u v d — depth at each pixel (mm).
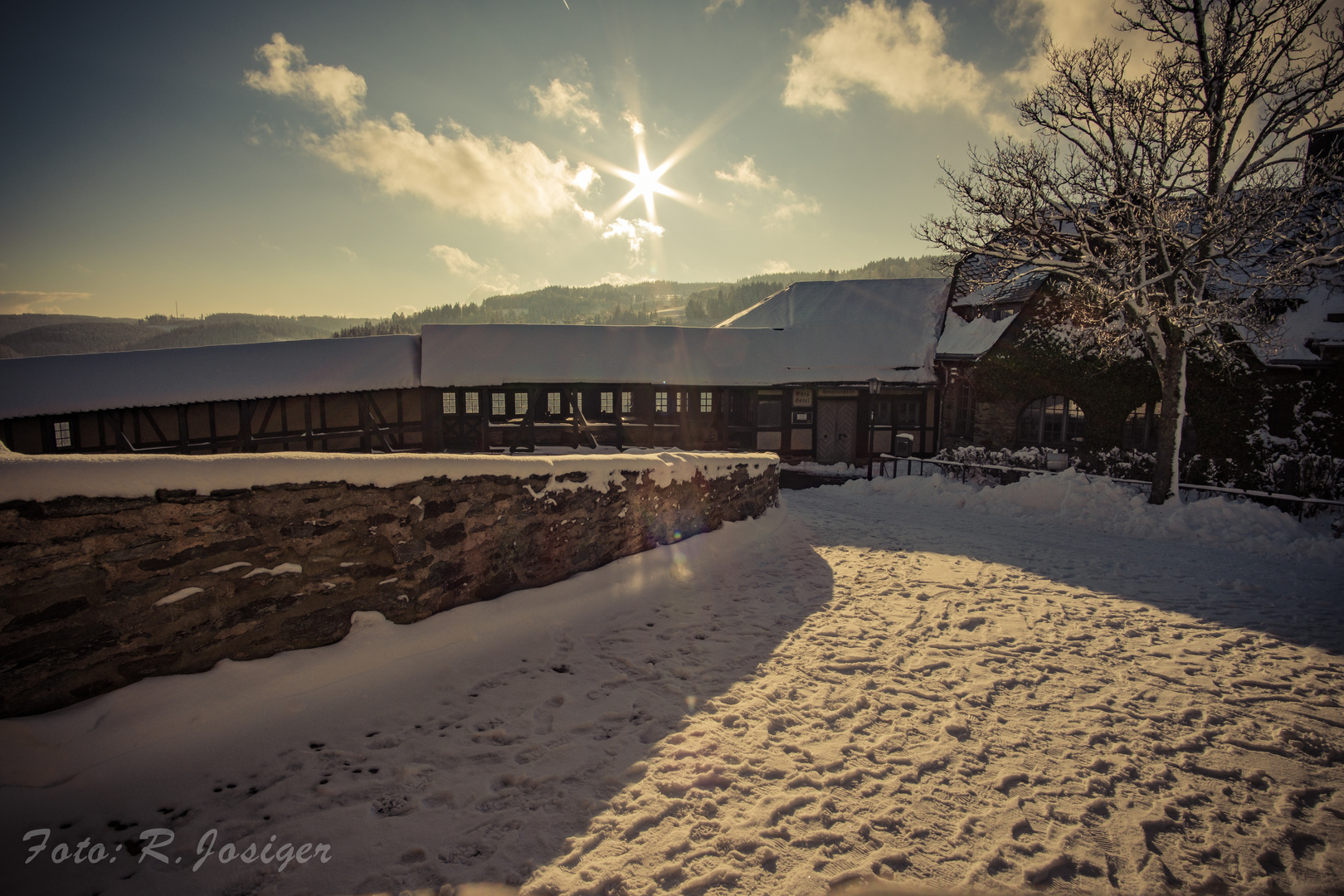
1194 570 8500
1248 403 15062
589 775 3467
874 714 4293
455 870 2730
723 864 2818
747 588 7250
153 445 17047
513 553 5680
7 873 2512
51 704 3070
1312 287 14328
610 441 21109
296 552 4078
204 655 3656
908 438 18500
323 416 18688
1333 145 13219
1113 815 3277
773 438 22641
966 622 6254
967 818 3213
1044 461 18016
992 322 21203
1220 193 12250
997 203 14484
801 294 29266
